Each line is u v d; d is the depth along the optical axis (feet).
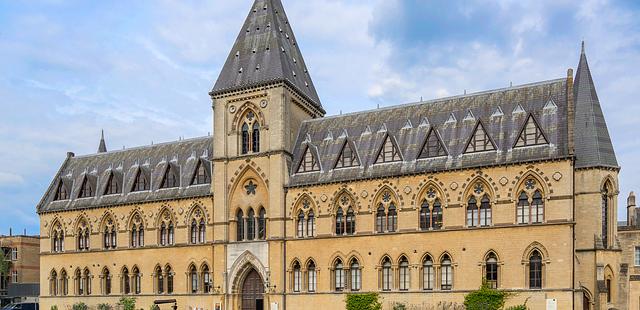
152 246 212.02
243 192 197.88
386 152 182.29
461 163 168.55
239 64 206.80
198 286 201.57
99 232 224.33
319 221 185.06
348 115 199.82
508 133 167.43
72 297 225.76
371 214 178.19
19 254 322.55
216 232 198.39
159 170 222.07
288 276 187.01
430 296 166.50
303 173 191.93
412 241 171.12
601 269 157.79
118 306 214.28
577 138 167.12
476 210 165.68
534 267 157.07
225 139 201.57
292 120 200.95
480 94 180.55
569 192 154.20
